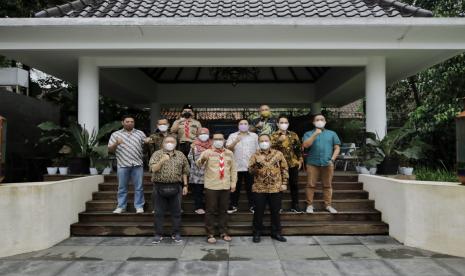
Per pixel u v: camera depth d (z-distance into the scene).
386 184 6.86
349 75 10.35
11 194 5.79
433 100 12.25
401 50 7.98
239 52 8.33
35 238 5.88
